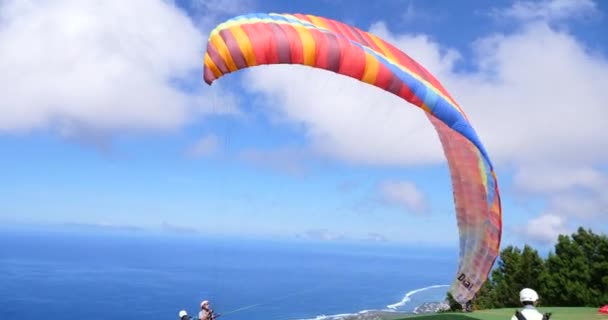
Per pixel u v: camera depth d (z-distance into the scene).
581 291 21.14
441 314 16.50
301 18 11.52
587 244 22.41
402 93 10.74
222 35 10.27
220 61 10.27
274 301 143.75
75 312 138.12
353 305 127.44
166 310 143.38
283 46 10.15
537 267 24.11
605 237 22.03
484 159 11.13
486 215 11.69
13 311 136.12
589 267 22.16
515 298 23.91
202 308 14.93
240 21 10.58
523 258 24.39
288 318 107.25
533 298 8.99
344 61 10.38
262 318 110.25
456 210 12.55
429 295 153.25
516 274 24.33
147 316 133.75
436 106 10.75
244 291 171.62
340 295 155.50
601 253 21.89
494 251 11.76
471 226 12.21
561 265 23.00
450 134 11.66
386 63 10.68
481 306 25.00
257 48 10.11
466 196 12.20
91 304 152.50
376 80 10.59
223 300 148.25
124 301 160.38
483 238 11.93
